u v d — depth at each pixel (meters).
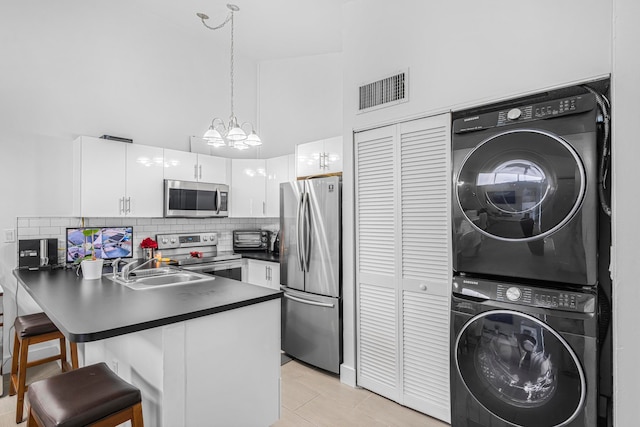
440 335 2.16
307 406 2.37
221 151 4.39
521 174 1.69
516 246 1.71
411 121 2.33
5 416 2.23
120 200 3.25
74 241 3.22
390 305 2.43
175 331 1.54
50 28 3.11
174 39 3.97
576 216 1.55
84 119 3.30
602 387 1.52
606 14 1.64
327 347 2.84
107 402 1.32
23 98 2.98
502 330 1.73
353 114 2.67
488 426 1.77
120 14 3.55
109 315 1.53
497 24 1.97
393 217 2.41
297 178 3.71
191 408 1.59
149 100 3.77
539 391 1.62
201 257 3.85
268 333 1.95
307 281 3.02
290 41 4.14
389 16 2.46
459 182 1.91
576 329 1.53
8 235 2.91
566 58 1.74
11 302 2.92
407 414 2.26
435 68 2.21
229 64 4.49
